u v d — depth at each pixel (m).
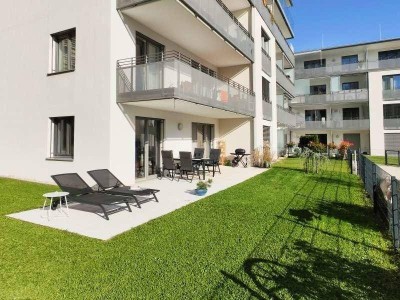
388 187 5.54
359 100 32.31
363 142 32.44
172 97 8.84
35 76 11.38
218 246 4.67
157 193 8.98
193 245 4.71
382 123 30.00
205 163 13.21
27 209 7.00
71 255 4.30
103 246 4.66
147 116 11.43
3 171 12.45
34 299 3.18
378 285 3.53
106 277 3.65
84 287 3.42
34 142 11.41
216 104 11.91
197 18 10.68
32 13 11.45
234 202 7.78
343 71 34.38
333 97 33.53
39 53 11.24
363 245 4.76
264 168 16.33
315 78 36.34
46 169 11.00
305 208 7.14
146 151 11.59
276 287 3.46
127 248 4.58
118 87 9.66
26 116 11.67
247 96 16.20
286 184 10.79
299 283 3.55
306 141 30.12
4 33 12.37
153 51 12.19
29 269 3.85
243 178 12.41
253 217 6.33
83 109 10.03
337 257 4.29
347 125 31.98
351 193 9.05
